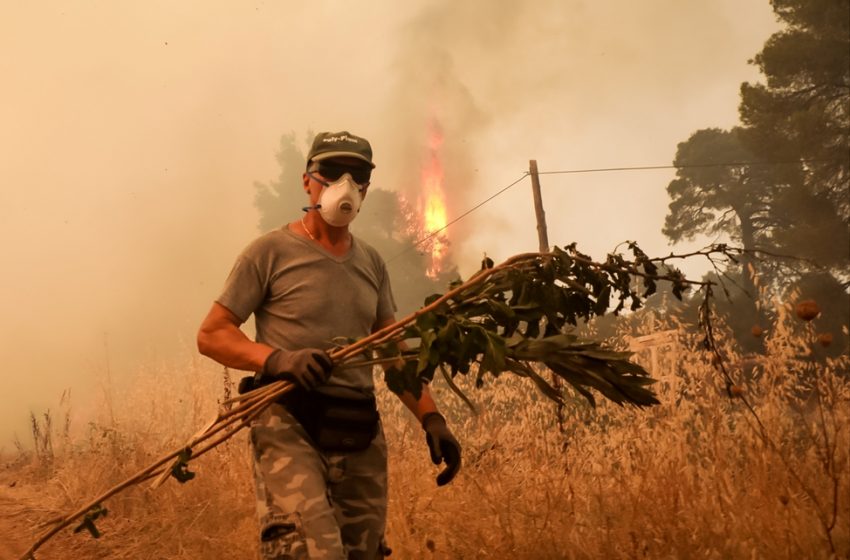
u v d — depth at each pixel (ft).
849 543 11.91
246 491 18.04
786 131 131.75
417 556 13.39
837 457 13.21
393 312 11.27
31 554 9.47
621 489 14.01
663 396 15.88
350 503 10.11
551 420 16.71
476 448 16.63
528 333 9.70
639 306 10.05
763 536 12.05
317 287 10.16
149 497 18.71
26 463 30.22
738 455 14.57
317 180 10.37
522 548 12.90
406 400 10.77
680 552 11.87
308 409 9.75
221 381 22.00
